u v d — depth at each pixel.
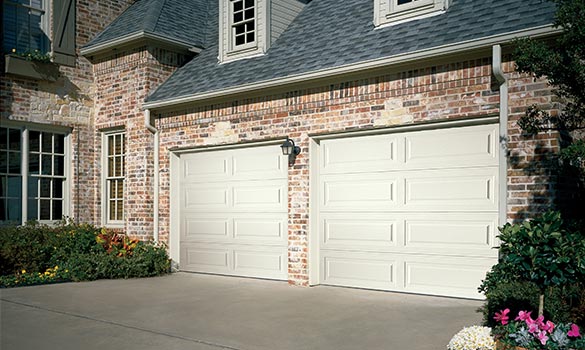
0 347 5.80
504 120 7.34
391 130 8.60
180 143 11.45
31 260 10.66
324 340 5.96
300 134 9.54
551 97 7.00
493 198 7.68
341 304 7.80
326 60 9.31
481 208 7.78
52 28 12.34
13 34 11.83
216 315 7.23
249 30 11.68
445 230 8.11
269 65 10.39
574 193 7.47
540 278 5.15
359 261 9.02
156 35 11.85
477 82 7.67
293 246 9.59
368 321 6.75
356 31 9.89
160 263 11.19
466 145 7.93
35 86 12.06
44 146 12.40
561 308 5.57
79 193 12.82
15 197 11.87
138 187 11.97
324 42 10.15
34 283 9.94
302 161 9.52
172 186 11.66
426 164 8.31
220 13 11.78
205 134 11.02
